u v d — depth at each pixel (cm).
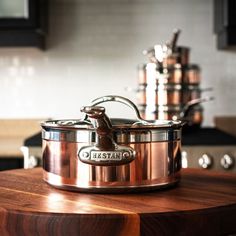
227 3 218
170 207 64
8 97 257
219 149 174
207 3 253
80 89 256
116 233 60
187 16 253
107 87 255
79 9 253
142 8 253
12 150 207
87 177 74
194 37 253
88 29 254
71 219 60
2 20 220
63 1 253
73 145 75
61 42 254
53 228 61
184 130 195
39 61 255
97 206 65
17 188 79
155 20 253
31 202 68
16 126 256
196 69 203
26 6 220
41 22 228
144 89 194
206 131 213
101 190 74
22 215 62
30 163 168
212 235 64
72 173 75
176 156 80
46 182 82
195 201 69
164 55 186
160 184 76
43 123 80
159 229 61
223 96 254
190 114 198
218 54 253
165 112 181
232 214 66
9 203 67
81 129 73
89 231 60
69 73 255
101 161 72
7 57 255
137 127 73
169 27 253
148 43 254
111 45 254
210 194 74
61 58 255
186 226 62
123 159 72
